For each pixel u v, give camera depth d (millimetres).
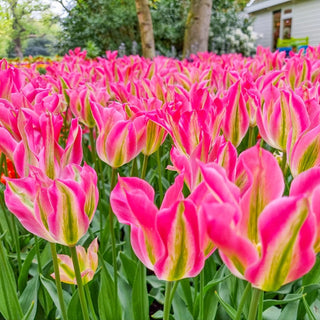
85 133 2947
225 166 797
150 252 722
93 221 2338
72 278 1182
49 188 833
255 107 1674
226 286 1716
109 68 2814
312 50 4594
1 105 1325
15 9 30156
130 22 18781
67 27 20141
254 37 21188
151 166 2596
